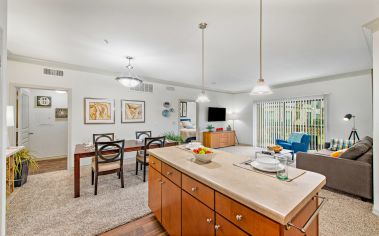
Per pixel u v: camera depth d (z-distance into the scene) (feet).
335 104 15.40
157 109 17.34
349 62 11.84
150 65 12.56
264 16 6.54
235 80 17.40
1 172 4.29
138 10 6.24
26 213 7.03
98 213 7.12
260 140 22.11
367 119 13.67
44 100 15.88
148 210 7.41
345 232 5.98
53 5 5.94
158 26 7.32
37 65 11.64
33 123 15.37
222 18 6.72
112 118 14.62
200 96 9.60
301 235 3.28
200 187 4.24
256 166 4.75
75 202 7.95
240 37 8.27
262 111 21.86
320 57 10.90
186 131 21.66
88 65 12.59
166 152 6.77
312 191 3.39
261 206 2.80
